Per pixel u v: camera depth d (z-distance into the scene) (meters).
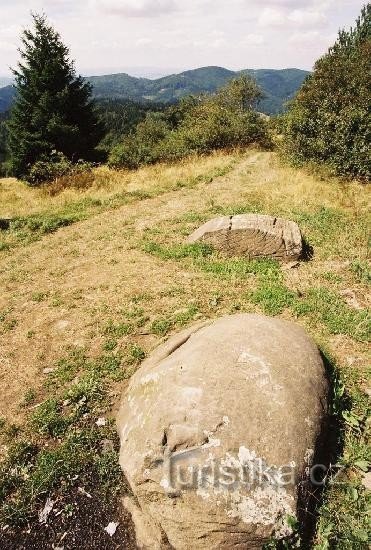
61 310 6.44
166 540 3.30
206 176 13.88
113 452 4.02
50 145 20.91
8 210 12.01
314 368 3.98
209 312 6.15
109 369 5.11
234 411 3.36
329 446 3.94
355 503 3.46
